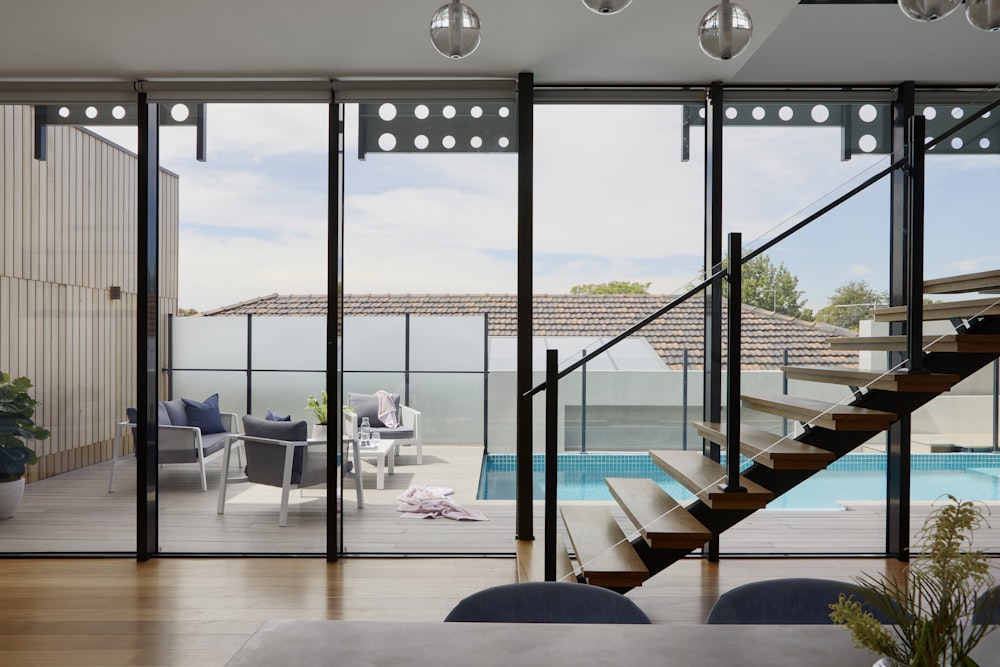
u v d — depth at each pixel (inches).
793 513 192.7
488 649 59.2
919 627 42.8
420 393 190.4
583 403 187.0
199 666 123.3
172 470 191.0
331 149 186.2
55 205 192.1
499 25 148.9
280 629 63.2
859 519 192.9
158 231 190.7
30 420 191.6
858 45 183.0
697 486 138.4
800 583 72.2
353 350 190.7
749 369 183.3
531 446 185.9
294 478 190.9
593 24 148.3
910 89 186.4
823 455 133.6
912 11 78.8
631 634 62.4
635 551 140.5
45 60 166.6
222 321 191.5
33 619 143.5
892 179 148.9
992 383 193.8
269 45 158.4
